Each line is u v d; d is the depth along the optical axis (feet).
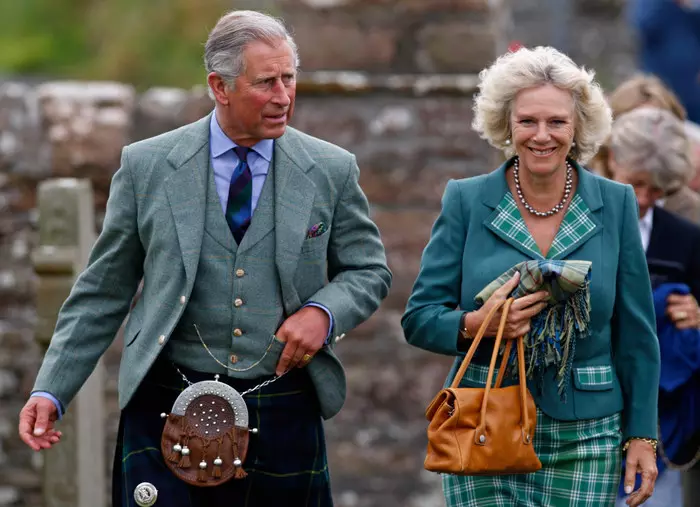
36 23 170.60
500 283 56.29
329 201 57.77
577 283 54.95
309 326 56.13
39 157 96.94
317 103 97.81
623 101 74.64
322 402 58.03
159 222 56.54
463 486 57.88
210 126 57.57
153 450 57.36
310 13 97.30
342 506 98.17
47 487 77.66
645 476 57.26
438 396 56.24
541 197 57.72
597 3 169.68
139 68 164.66
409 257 98.07
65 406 57.93
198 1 165.07
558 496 56.85
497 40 98.99
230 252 56.49
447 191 59.21
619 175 67.97
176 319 56.13
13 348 97.91
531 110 55.83
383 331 98.12
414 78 97.50
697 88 131.34
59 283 77.87
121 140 96.84
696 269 67.26
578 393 56.85
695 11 130.72
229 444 56.39
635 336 57.77
